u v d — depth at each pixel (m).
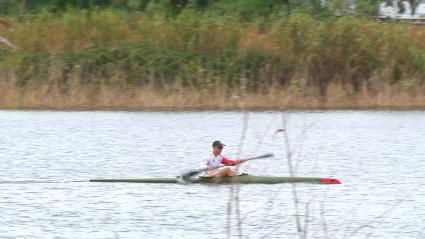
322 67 143.62
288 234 59.78
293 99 139.88
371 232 60.06
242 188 74.94
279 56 143.62
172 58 142.38
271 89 139.62
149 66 141.12
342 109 138.75
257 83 142.88
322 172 84.81
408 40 144.62
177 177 78.44
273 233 60.00
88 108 137.75
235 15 162.12
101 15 149.00
